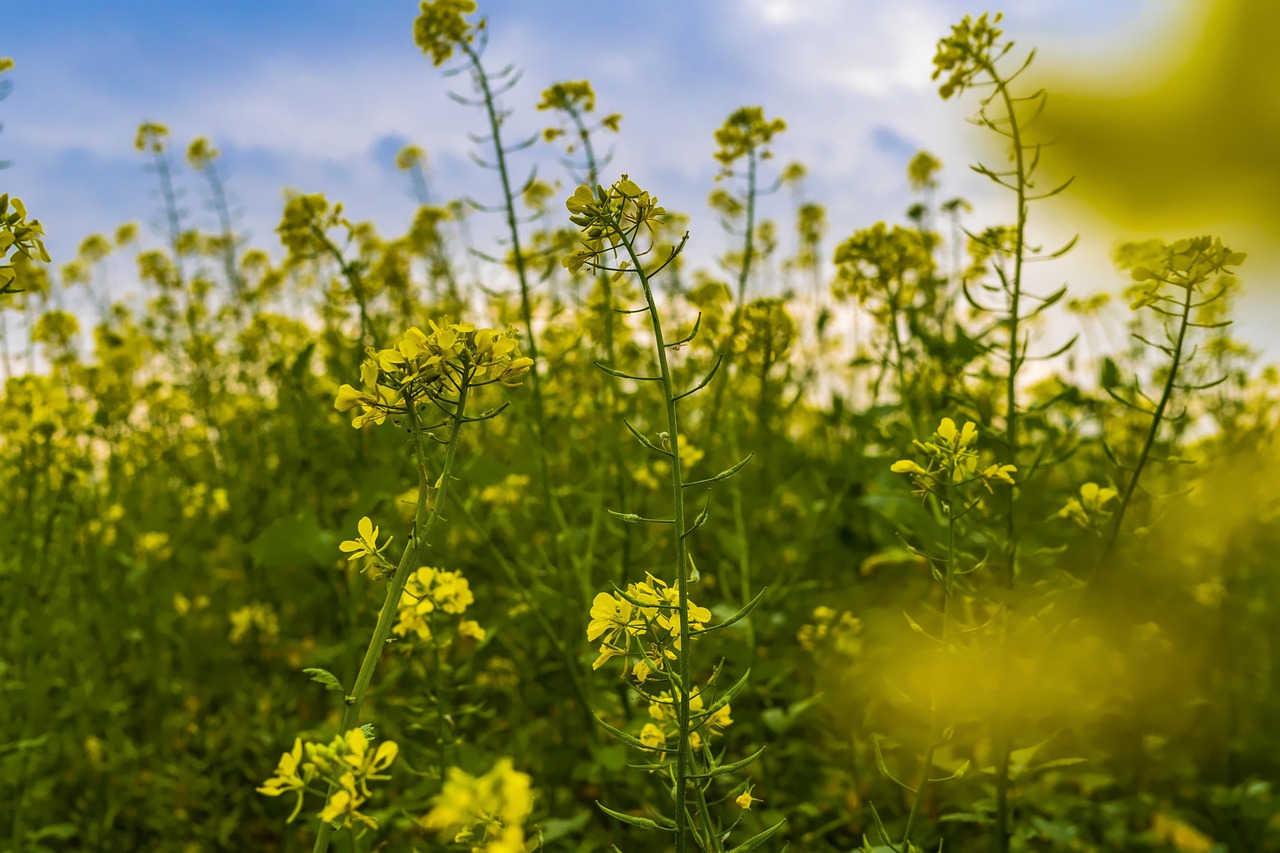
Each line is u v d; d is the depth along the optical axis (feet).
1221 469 2.60
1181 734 2.41
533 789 2.18
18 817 2.28
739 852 1.30
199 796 2.60
